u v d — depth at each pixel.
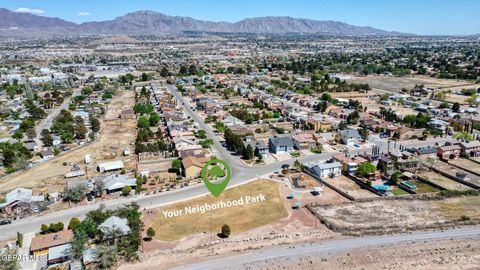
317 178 90.00
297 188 84.88
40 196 79.12
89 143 120.31
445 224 66.56
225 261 56.53
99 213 66.75
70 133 122.19
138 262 57.16
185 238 64.75
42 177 92.62
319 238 63.00
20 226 69.38
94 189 81.88
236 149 108.00
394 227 66.19
